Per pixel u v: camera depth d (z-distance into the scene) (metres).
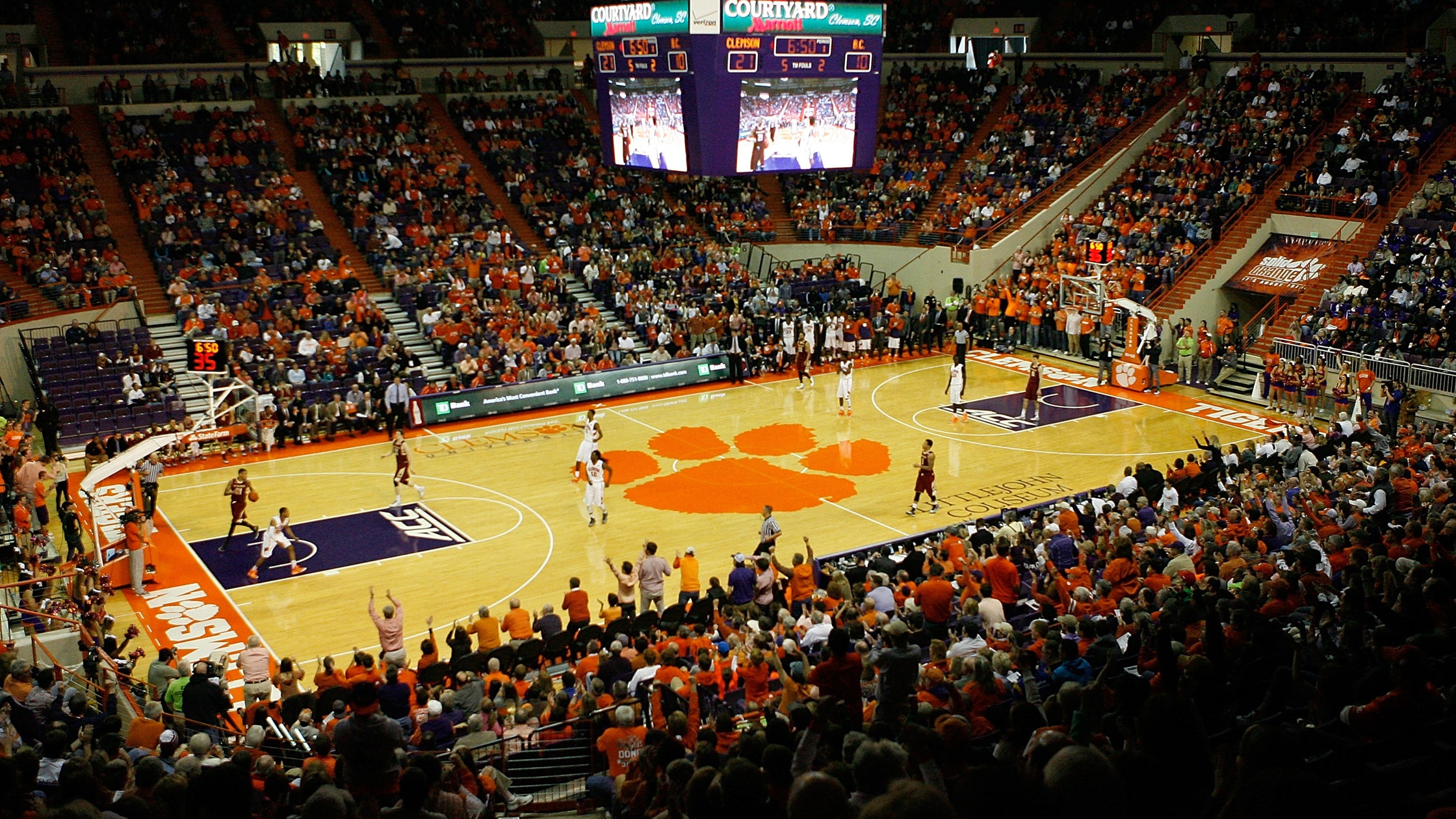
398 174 47.94
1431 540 15.13
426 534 27.08
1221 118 48.25
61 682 16.50
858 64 45.22
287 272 41.41
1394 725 8.16
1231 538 19.06
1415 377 34.00
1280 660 10.74
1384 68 47.84
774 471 31.19
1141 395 38.72
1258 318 41.81
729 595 20.20
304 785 9.28
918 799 3.84
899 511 27.94
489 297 42.72
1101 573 19.16
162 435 31.41
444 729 13.70
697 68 42.47
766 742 8.61
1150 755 5.57
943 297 48.25
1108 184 49.16
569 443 34.38
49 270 38.22
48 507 29.34
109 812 7.47
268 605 23.27
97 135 46.47
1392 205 40.88
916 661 11.00
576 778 13.02
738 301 44.56
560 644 18.38
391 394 35.06
